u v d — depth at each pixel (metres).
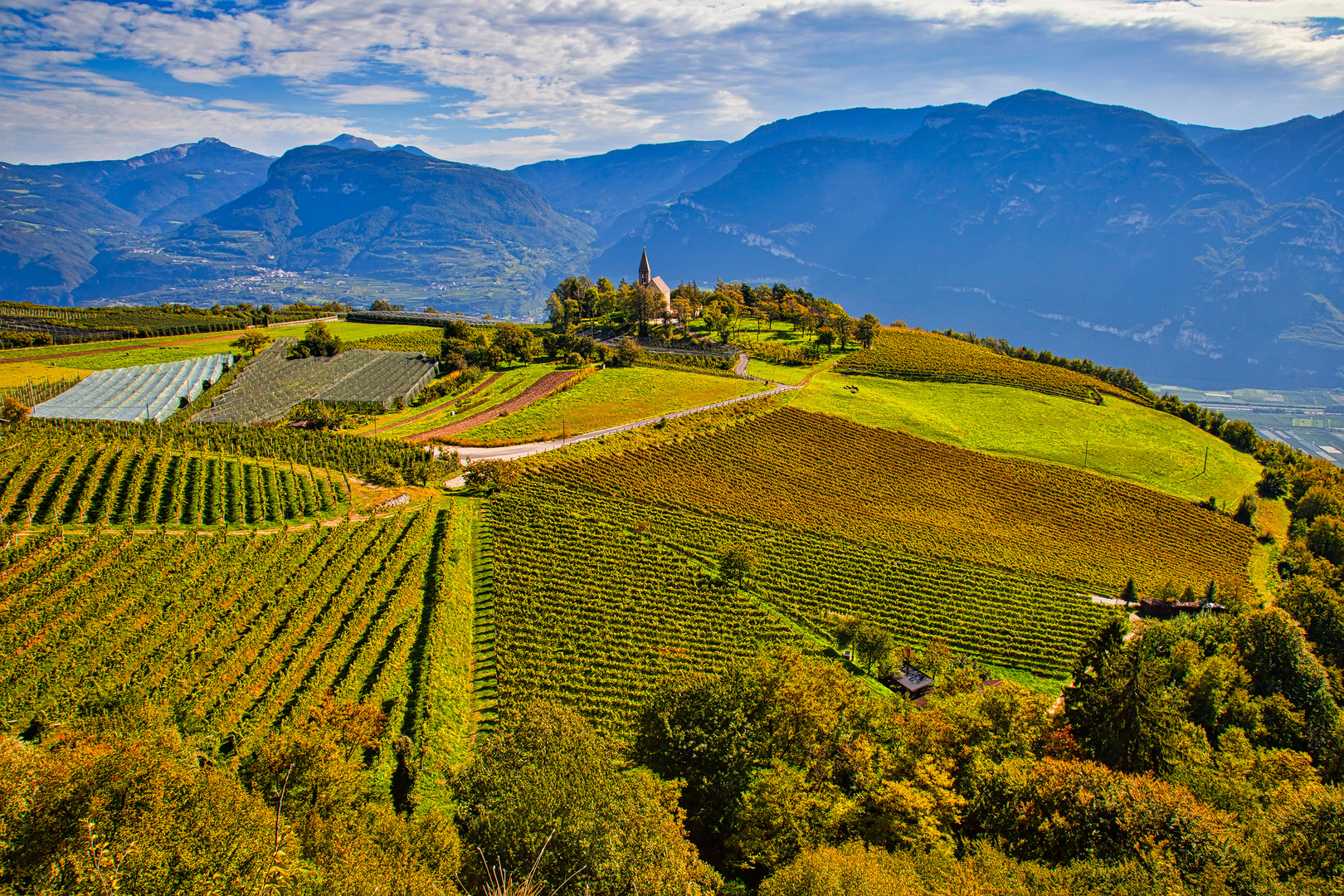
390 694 64.44
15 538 77.00
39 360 168.75
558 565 94.31
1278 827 51.66
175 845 30.84
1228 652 92.19
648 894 36.09
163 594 70.81
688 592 94.06
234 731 56.28
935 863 45.56
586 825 37.31
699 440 148.00
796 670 67.94
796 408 174.25
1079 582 119.12
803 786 54.25
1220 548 143.38
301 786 43.53
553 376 189.25
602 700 70.94
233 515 91.12
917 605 104.06
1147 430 199.00
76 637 63.06
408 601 78.38
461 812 42.16
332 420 143.50
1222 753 73.12
